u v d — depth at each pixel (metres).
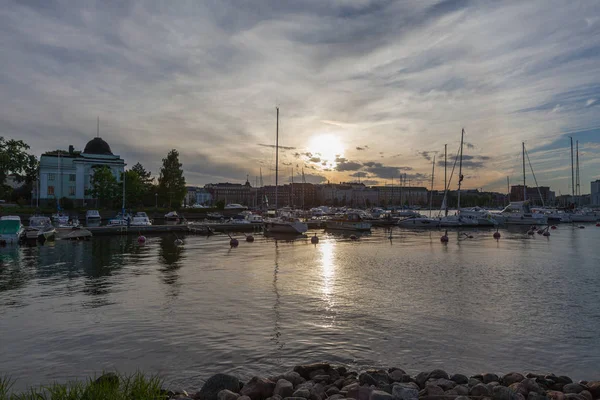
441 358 12.19
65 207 97.31
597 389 9.46
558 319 16.12
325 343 13.34
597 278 24.67
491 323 15.58
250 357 12.14
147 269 27.70
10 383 10.41
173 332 14.32
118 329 14.63
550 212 91.19
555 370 11.48
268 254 36.44
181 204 114.69
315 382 9.83
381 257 34.47
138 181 108.38
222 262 31.17
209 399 8.82
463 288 21.70
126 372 11.05
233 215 106.31
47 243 45.81
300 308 17.56
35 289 21.28
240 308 17.53
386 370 11.21
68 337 13.80
